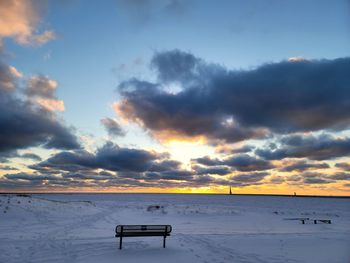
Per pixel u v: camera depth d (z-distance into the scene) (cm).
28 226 1831
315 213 4244
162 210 3738
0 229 1666
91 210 3447
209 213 3481
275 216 3419
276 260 895
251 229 2019
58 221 2195
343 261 888
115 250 1030
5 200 2834
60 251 1009
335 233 1614
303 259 912
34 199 3303
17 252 991
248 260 891
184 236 1398
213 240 1269
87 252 995
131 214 3322
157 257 926
